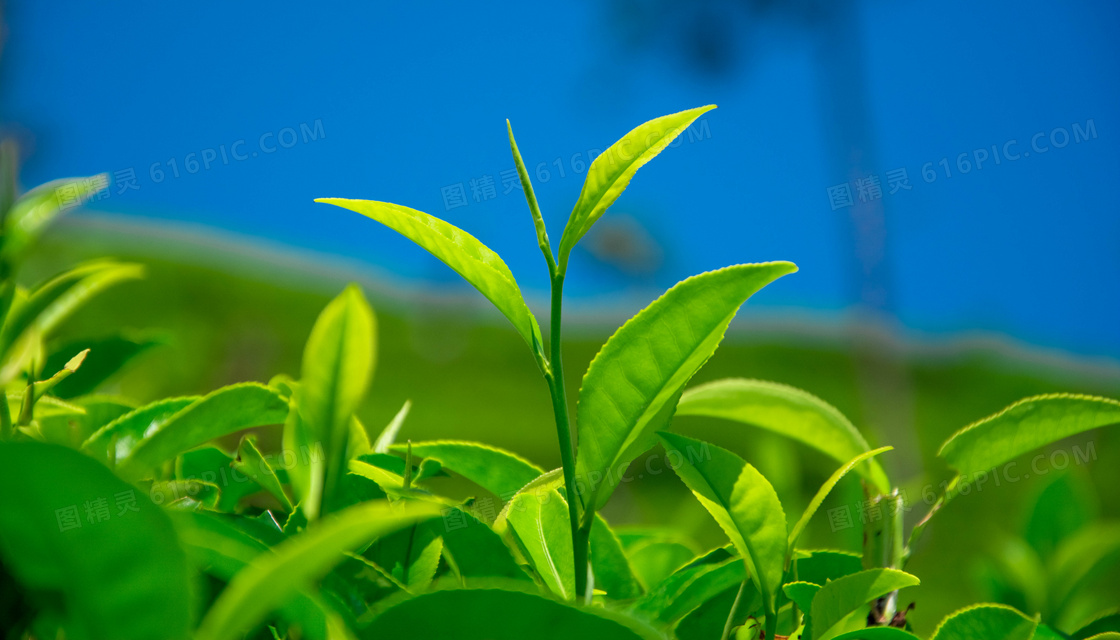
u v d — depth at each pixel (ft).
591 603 1.88
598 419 1.87
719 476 1.87
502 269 1.90
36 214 1.96
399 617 1.72
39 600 1.68
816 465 17.25
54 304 2.03
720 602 1.95
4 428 1.86
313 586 1.77
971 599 10.00
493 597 1.71
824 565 2.01
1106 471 21.31
